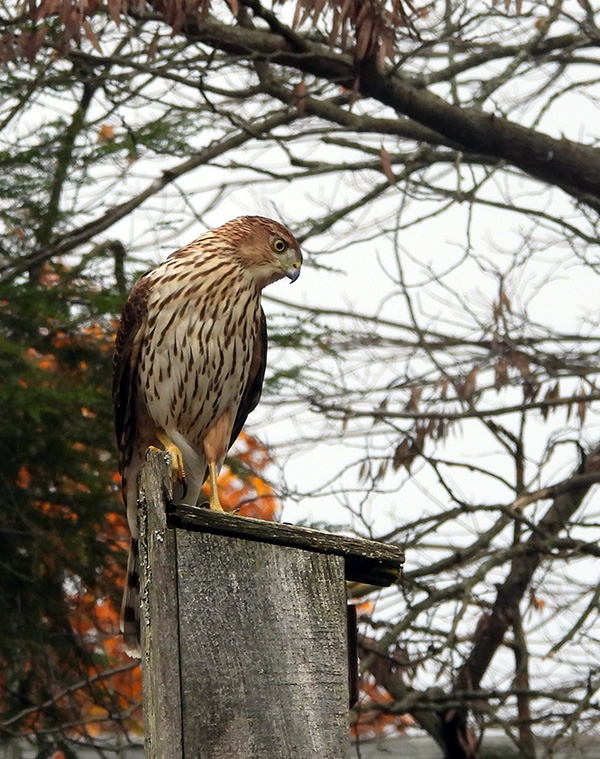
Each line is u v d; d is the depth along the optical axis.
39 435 12.81
